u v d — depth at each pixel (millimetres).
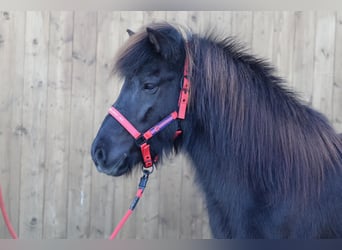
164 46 1567
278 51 2725
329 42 2709
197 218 2805
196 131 1652
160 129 1621
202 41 1660
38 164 2811
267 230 1541
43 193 2828
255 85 1605
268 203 1540
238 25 2723
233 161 1580
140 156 1679
